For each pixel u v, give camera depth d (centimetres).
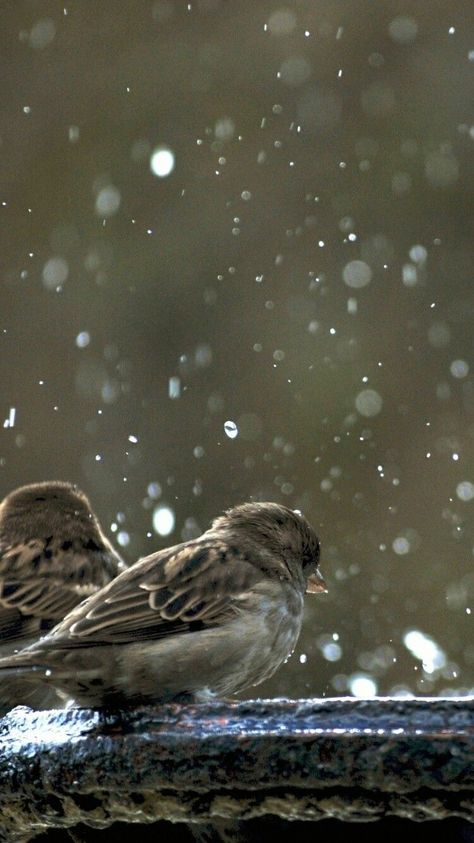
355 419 1512
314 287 1562
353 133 1590
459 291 1531
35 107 1645
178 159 1619
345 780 371
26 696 630
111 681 525
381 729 372
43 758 421
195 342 1577
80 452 1575
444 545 1455
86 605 540
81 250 1619
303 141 1602
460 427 1498
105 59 1647
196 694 544
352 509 1485
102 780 407
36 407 1590
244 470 1522
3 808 441
